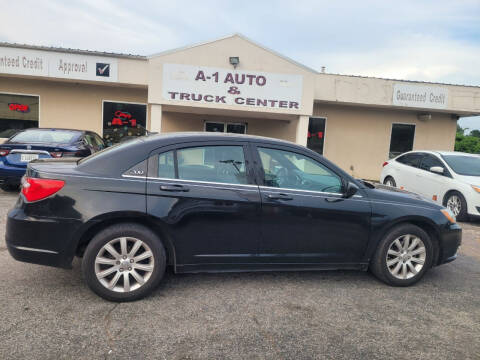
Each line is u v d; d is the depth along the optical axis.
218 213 3.54
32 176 3.32
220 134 3.83
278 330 3.03
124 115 13.03
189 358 2.60
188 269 3.59
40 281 3.71
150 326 2.98
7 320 2.95
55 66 11.41
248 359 2.62
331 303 3.57
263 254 3.71
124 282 3.33
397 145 14.54
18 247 3.24
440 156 8.58
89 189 3.29
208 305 3.39
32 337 2.74
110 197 3.30
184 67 10.83
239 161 3.72
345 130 14.30
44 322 2.95
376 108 14.26
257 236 3.66
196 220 3.49
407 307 3.57
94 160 3.47
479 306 3.68
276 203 3.67
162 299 3.47
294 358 2.66
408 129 14.51
